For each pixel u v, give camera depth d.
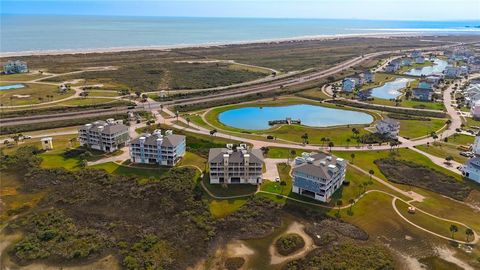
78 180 158.25
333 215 136.38
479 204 145.88
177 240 120.88
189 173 165.50
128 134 199.75
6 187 153.25
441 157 189.50
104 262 110.38
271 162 180.38
